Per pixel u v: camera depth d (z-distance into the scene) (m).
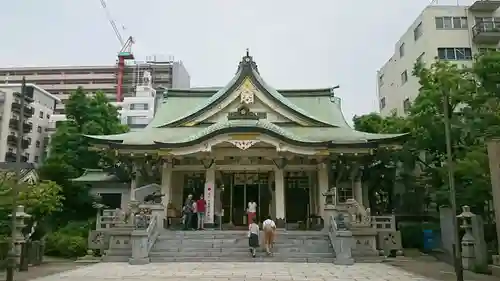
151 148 28.11
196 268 18.14
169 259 20.92
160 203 25.86
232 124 26.94
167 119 33.69
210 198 28.34
